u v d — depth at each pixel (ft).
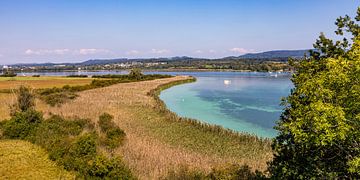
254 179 55.77
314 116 31.19
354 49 32.42
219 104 199.41
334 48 40.04
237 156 82.33
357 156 32.17
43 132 85.81
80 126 100.53
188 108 184.24
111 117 122.21
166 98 231.71
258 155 83.25
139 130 107.45
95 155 65.82
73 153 66.54
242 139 98.02
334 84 32.40
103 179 56.65
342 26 40.32
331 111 30.32
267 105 191.01
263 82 394.11
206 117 154.92
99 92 234.17
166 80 392.27
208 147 90.79
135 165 65.46
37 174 60.23
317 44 41.27
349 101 31.07
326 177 35.60
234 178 56.29
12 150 74.69
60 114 128.57
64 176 59.93
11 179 57.26
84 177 59.16
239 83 381.40
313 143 33.86
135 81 374.22
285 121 40.78
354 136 31.83
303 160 37.93
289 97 39.47
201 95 251.19
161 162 69.00
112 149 77.36
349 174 34.88
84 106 156.04
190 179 57.47
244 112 167.73
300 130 32.99
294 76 41.50
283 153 41.50
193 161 71.92
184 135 104.68
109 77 452.76
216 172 58.65
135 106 162.71
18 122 91.04
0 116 121.49
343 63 31.53
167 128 114.42
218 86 338.54
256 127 131.23
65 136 82.12
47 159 69.56
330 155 36.58
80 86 276.00
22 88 117.70
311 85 33.55
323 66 38.19
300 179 38.29
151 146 83.92
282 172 40.22
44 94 216.54
